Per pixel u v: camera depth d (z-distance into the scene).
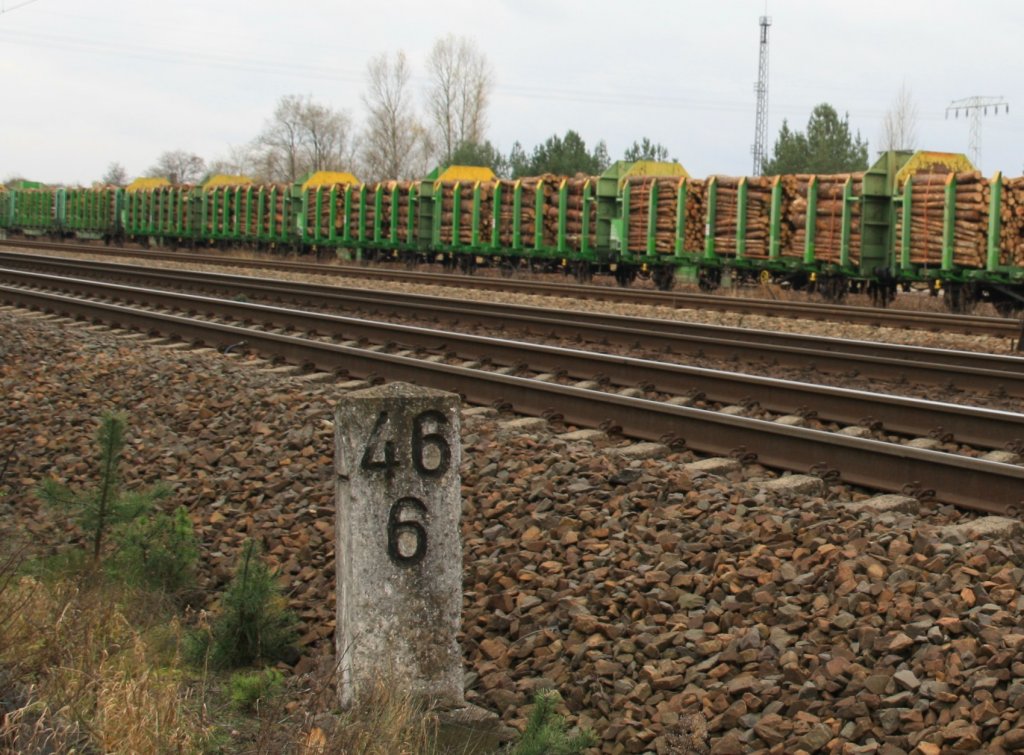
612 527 7.39
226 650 5.87
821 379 14.29
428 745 4.88
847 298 30.69
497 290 29.66
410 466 5.12
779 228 30.83
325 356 14.35
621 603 6.23
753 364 15.33
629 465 8.95
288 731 4.65
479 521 7.87
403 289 29.84
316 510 8.10
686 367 12.68
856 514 7.65
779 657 5.42
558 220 37.75
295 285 26.20
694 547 6.92
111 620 5.71
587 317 19.84
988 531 7.14
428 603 5.16
